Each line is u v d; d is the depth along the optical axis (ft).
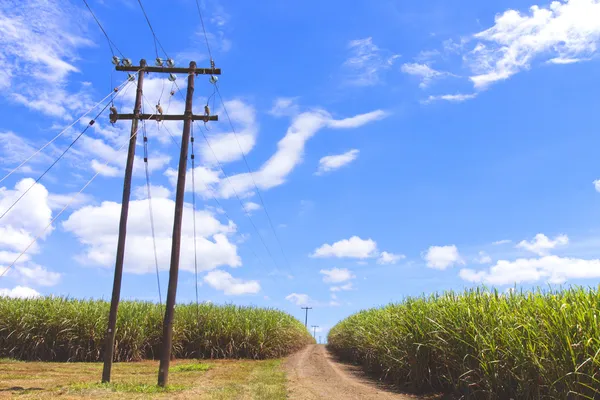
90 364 63.41
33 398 34.35
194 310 80.38
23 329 67.62
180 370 58.18
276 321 83.35
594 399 24.36
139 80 49.11
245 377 51.11
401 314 46.24
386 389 42.86
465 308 35.42
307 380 48.96
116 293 45.78
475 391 31.76
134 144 48.44
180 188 45.98
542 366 26.58
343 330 80.02
